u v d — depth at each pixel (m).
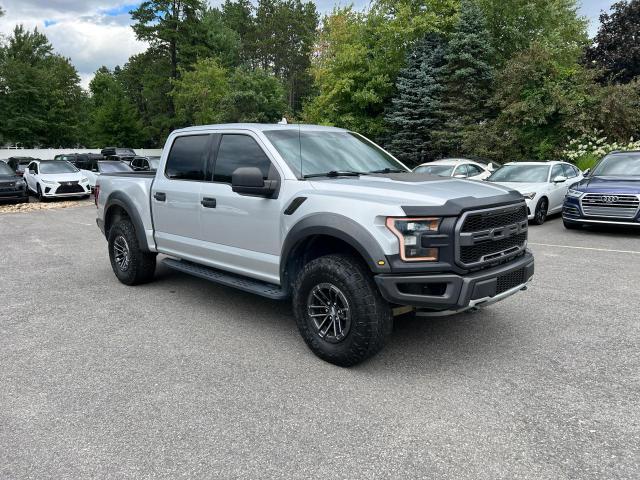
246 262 4.60
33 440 2.90
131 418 3.13
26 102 45.69
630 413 3.09
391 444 2.80
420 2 28.56
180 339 4.49
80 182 19.02
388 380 3.60
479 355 4.02
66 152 42.66
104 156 31.34
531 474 2.52
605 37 31.44
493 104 21.59
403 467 2.60
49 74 47.72
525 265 4.00
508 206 3.85
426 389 3.46
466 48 23.98
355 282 3.60
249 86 40.12
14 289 6.26
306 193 4.00
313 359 4.00
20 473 2.60
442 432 2.92
